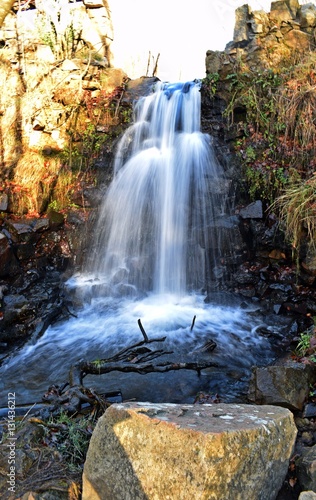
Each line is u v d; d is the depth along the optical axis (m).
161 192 6.21
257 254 5.39
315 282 4.68
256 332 4.55
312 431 2.78
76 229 6.40
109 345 4.44
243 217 5.52
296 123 5.52
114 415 2.13
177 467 1.85
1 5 3.60
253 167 5.70
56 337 4.77
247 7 6.55
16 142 7.09
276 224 5.19
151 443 1.95
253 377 3.30
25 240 6.12
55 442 2.63
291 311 4.75
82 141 7.09
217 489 1.80
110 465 2.07
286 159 5.49
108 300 5.60
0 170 6.79
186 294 5.64
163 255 5.88
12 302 5.15
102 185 6.70
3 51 7.51
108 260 6.17
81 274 6.19
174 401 3.36
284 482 2.22
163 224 6.02
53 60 7.54
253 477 1.93
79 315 5.29
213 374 3.79
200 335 4.52
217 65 6.61
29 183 6.68
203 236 5.66
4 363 4.28
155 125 6.97
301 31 6.41
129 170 6.60
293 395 3.03
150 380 3.70
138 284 5.86
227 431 1.87
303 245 4.73
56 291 5.66
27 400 3.51
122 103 7.27
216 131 6.44
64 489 2.24
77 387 3.19
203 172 6.09
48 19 7.80
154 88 7.48
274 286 5.05
